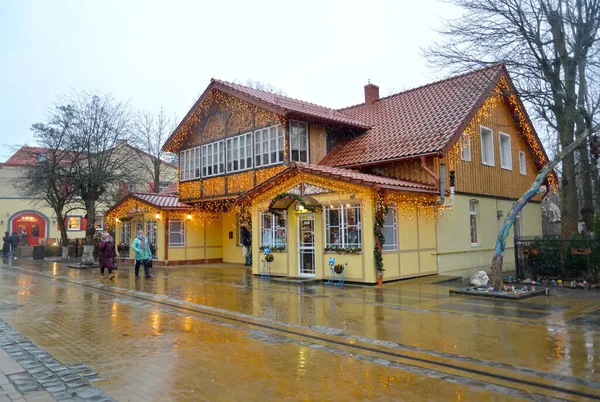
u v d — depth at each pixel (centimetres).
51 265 2461
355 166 1702
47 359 649
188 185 2269
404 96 2152
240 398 496
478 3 1485
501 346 683
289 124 1766
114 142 2438
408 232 1508
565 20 1378
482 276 1359
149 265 1759
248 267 2144
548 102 1473
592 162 1719
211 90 2080
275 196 1543
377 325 843
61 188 2766
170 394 510
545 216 3319
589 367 581
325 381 547
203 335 788
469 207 1772
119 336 786
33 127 2408
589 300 1080
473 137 1805
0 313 1016
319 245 1495
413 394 500
